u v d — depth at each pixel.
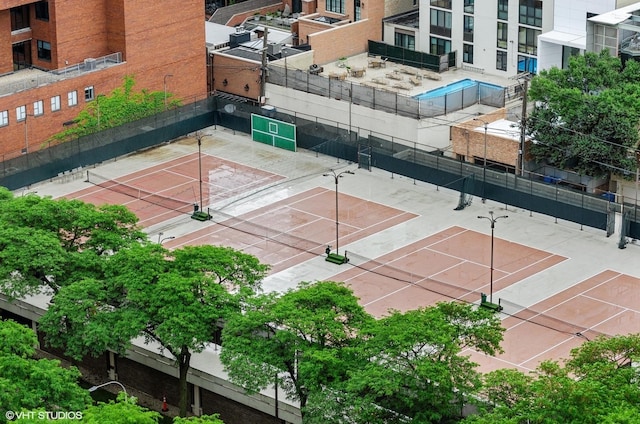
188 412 157.38
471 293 173.62
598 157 194.00
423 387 131.62
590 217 188.88
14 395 131.62
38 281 158.12
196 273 151.50
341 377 135.88
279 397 149.12
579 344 161.62
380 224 193.00
